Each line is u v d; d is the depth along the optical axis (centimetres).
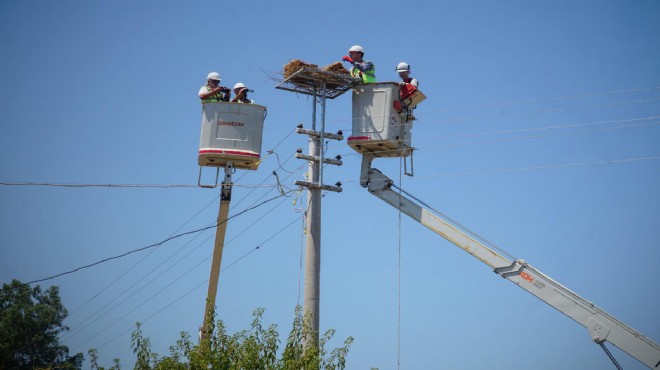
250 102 2369
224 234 2309
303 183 2255
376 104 2309
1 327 4153
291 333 1939
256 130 2316
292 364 1869
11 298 4341
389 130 2286
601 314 2078
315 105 2325
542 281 2147
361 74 2320
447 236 2256
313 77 2272
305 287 2225
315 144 2298
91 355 1941
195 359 1869
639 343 2036
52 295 4409
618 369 2058
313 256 2238
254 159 2300
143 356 1906
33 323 4212
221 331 1941
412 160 2364
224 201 2306
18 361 4166
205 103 2325
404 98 2330
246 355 1872
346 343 1925
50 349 4234
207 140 2300
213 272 2291
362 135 2306
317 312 2209
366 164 2377
